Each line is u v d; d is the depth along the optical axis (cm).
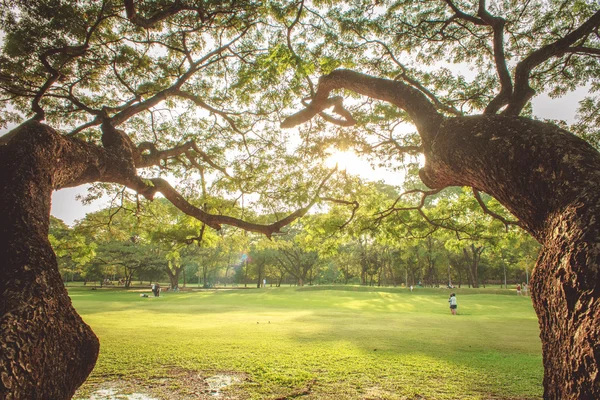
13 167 275
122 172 450
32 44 691
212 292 4669
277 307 2505
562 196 182
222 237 1198
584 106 817
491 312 2258
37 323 190
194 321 1586
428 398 575
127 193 1128
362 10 708
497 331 1332
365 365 782
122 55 800
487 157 230
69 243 1150
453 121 282
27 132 309
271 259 5925
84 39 718
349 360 827
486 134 239
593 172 181
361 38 747
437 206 1138
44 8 641
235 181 941
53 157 316
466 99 850
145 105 596
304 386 635
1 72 733
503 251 4594
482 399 570
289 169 1004
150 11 696
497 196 236
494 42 460
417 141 990
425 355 884
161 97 643
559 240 171
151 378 682
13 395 163
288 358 846
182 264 4909
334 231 1043
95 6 699
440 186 321
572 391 145
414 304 2892
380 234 1117
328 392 603
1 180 265
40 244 235
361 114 952
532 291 197
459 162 256
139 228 1163
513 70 830
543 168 199
